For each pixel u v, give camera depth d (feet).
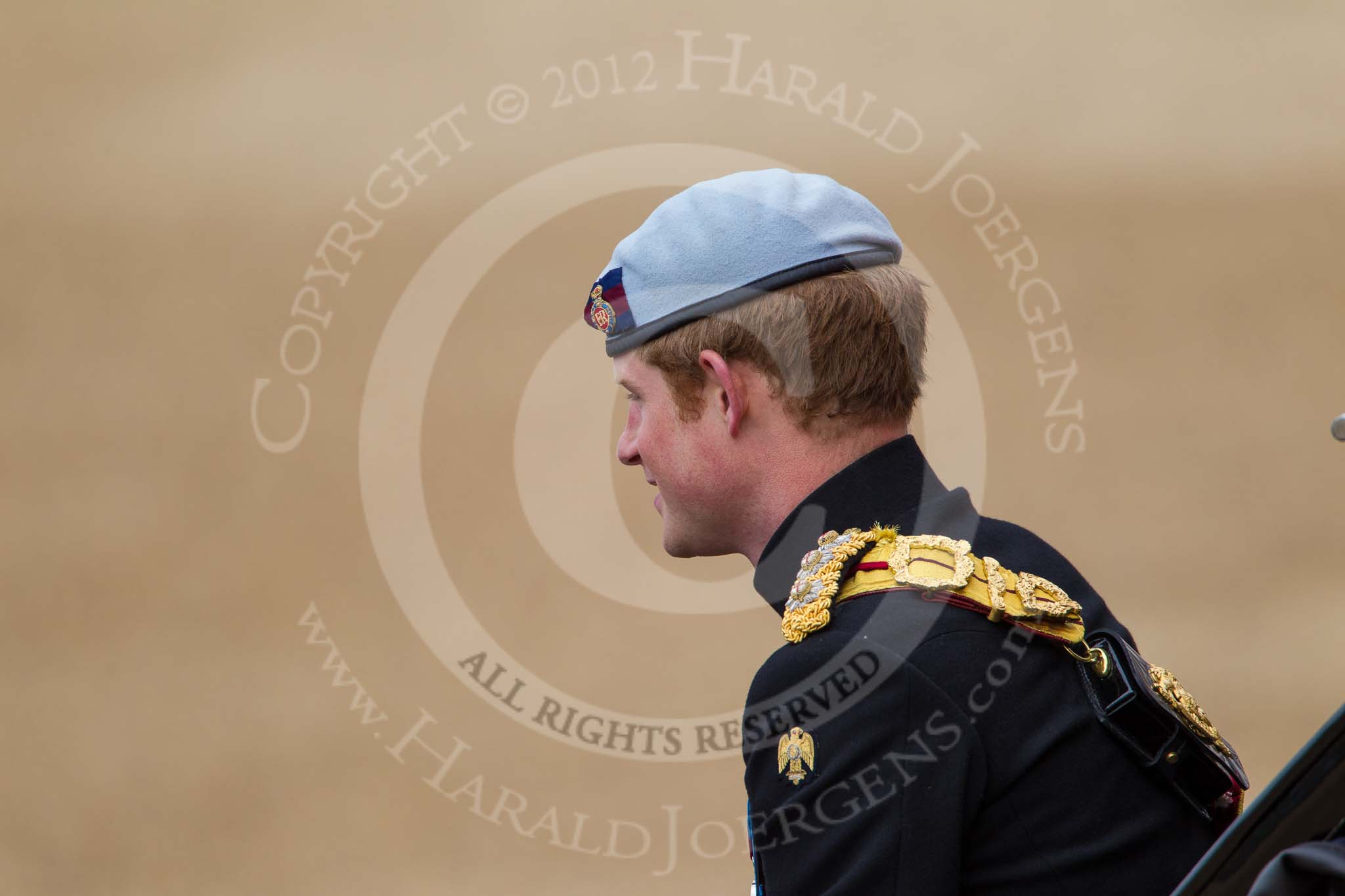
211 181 172.65
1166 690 20.75
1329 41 200.44
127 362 134.21
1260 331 132.87
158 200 168.04
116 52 195.93
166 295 147.43
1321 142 178.40
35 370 132.87
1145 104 189.57
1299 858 15.46
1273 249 151.33
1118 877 19.79
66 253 156.46
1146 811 20.16
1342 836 16.61
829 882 19.03
